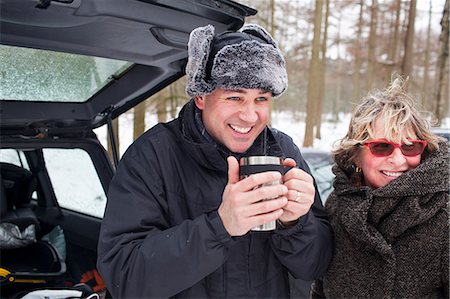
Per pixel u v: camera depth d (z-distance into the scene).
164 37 1.26
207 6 1.23
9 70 1.57
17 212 2.20
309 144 11.08
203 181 1.26
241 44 1.14
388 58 12.50
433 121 1.37
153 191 1.21
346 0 12.66
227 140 1.21
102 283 2.09
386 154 1.26
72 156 2.23
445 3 8.00
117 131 4.60
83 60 1.60
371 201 1.23
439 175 1.17
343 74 17.77
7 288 1.88
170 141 1.29
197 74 1.16
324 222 1.41
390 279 1.20
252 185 0.99
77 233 2.33
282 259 1.28
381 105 1.29
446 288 1.17
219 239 1.04
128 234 1.15
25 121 1.80
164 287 1.08
